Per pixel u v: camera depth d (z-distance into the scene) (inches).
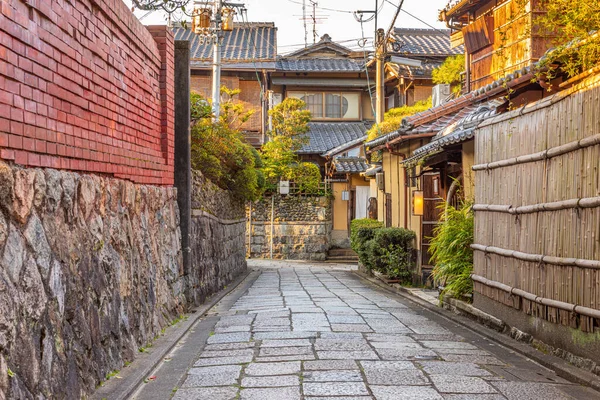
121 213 285.3
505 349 314.2
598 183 247.1
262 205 1306.6
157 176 376.8
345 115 1364.4
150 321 327.9
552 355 286.2
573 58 283.1
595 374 246.1
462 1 761.0
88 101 244.4
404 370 261.4
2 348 154.6
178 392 235.1
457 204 549.3
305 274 896.9
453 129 540.4
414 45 1203.9
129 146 314.5
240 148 732.7
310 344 316.8
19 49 177.0
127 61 309.3
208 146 584.4
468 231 433.7
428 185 633.6
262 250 1310.3
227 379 251.4
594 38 251.6
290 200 1306.6
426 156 546.0
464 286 426.0
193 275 484.4
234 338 343.0
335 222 1334.9
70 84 221.5
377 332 354.3
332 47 1371.8
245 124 1312.7
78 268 219.6
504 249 351.3
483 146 393.1
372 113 1365.7
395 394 225.3
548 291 293.0
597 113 250.1
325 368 264.7
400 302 522.0
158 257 364.5
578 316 263.4
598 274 245.6
